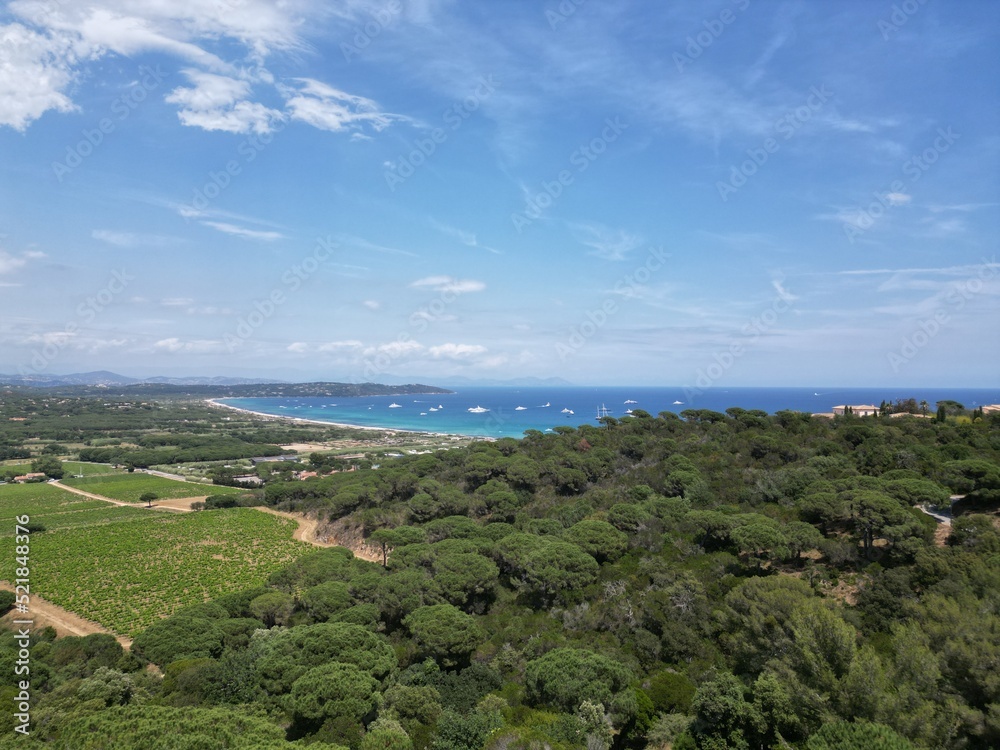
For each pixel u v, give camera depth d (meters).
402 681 38.44
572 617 45.69
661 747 30.72
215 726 28.53
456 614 43.75
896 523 43.59
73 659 46.16
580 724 30.27
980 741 24.38
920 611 32.56
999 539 39.75
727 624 38.00
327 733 31.05
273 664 37.84
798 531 46.97
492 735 29.83
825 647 28.81
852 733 22.75
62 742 28.64
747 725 28.25
